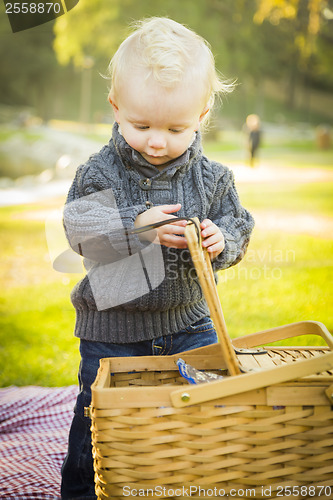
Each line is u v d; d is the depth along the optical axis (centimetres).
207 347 171
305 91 4094
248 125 1630
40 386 323
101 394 136
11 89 3697
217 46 2077
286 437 138
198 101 168
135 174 182
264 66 2828
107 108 3084
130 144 171
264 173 1480
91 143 1644
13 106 3725
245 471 138
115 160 185
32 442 260
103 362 165
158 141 167
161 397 136
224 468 138
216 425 136
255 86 3045
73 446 196
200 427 136
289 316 423
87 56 2325
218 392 134
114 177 182
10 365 346
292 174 1461
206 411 136
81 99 3703
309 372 135
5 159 1530
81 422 192
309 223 830
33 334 405
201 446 136
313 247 663
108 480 138
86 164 186
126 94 166
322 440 138
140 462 136
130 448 136
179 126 167
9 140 1705
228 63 2252
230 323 407
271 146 2430
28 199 1041
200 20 2023
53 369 341
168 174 180
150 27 172
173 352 191
